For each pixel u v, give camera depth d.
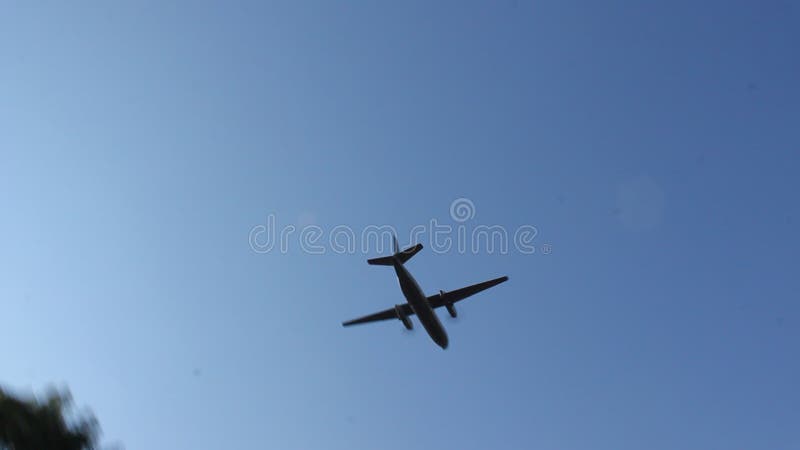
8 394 24.52
